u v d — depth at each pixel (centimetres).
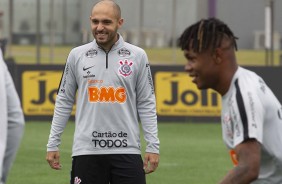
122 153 1462
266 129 954
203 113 4144
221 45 948
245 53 5906
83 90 1474
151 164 1496
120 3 5862
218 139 3534
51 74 4109
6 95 989
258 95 941
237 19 6012
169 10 5875
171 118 4131
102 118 1460
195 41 947
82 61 1473
